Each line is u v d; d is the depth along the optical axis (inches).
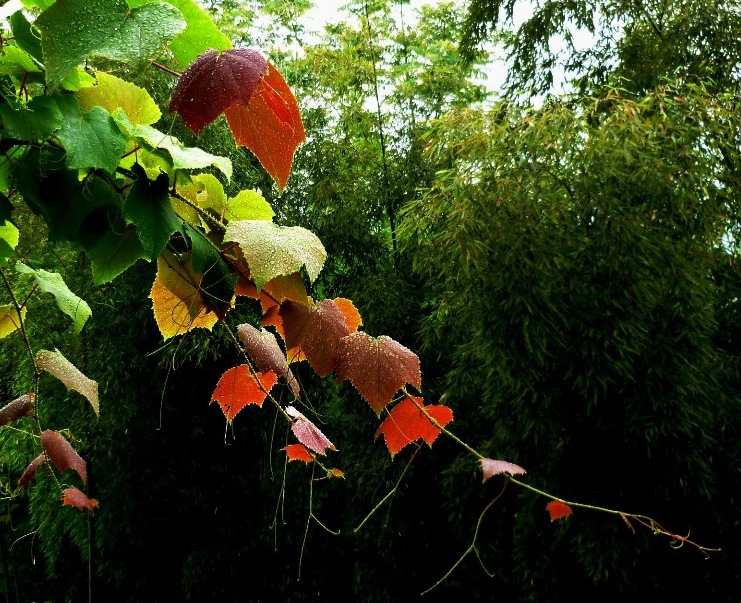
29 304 130.3
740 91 126.9
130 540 152.0
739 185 103.3
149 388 149.1
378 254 156.7
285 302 16.7
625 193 100.7
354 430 143.2
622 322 96.7
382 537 133.6
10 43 15.1
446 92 168.4
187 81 13.5
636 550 101.0
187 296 17.4
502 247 102.9
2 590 140.1
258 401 18.1
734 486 102.2
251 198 19.0
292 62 180.5
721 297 109.8
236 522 152.6
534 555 113.0
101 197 16.1
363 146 171.2
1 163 15.3
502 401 115.0
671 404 97.3
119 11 12.6
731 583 99.7
